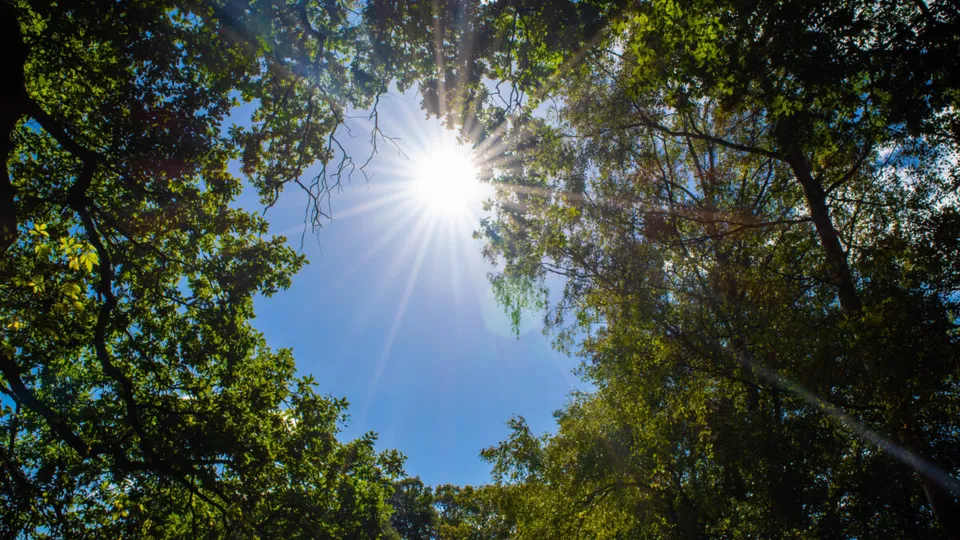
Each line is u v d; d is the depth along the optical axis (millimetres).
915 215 11055
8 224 7547
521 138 12469
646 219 14188
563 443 17922
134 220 12609
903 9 8234
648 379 13141
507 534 25172
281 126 12633
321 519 14195
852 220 12898
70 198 10305
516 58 10688
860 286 12039
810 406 10844
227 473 12898
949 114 9203
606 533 17047
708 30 8703
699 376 13031
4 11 7434
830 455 10914
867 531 11109
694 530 15195
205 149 11422
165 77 10656
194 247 13703
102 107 11102
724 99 9742
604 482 16547
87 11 9203
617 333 13984
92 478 12312
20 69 7801
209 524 13367
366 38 11703
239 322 14234
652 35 9453
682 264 13727
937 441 9516
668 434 14383
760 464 10930
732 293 12555
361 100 12586
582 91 14180
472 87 11117
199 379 13836
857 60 8422
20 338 11133
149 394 13289
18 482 9742
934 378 8297
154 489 12836
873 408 9953
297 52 11219
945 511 9312
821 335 10070
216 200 13688
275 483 13500
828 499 11023
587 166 14461
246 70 11359
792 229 12891
